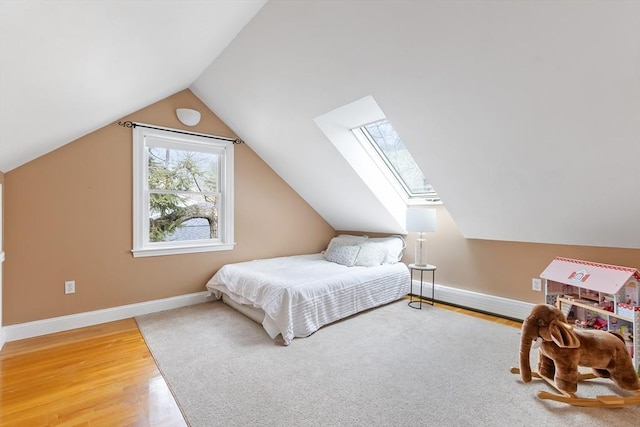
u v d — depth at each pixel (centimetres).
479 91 197
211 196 367
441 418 154
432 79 205
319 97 268
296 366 205
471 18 164
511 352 226
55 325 263
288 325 243
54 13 100
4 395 173
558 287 259
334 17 198
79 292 276
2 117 148
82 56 142
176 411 159
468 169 259
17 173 248
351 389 179
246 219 392
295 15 209
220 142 366
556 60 161
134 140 304
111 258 292
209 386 182
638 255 232
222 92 325
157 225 327
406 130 258
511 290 302
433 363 210
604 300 226
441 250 358
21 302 250
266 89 290
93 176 282
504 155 229
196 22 182
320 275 301
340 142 319
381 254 366
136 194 305
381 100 241
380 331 266
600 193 212
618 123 171
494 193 264
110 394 174
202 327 273
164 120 325
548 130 196
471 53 179
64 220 269
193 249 344
